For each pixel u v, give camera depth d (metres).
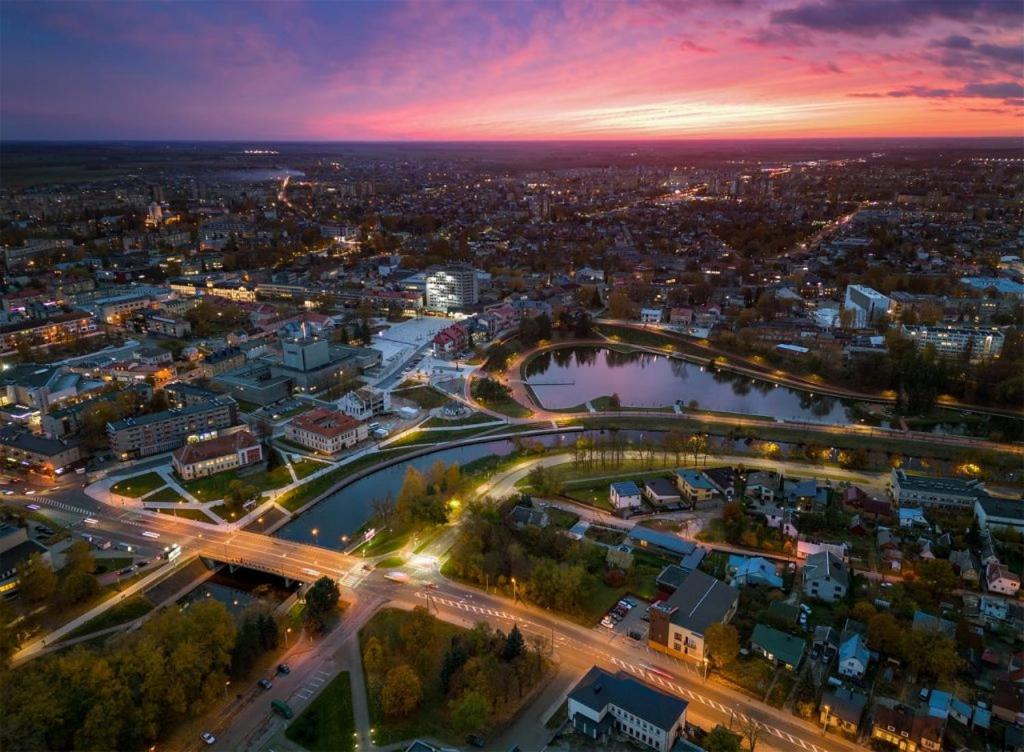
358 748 199.50
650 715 196.62
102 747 189.88
